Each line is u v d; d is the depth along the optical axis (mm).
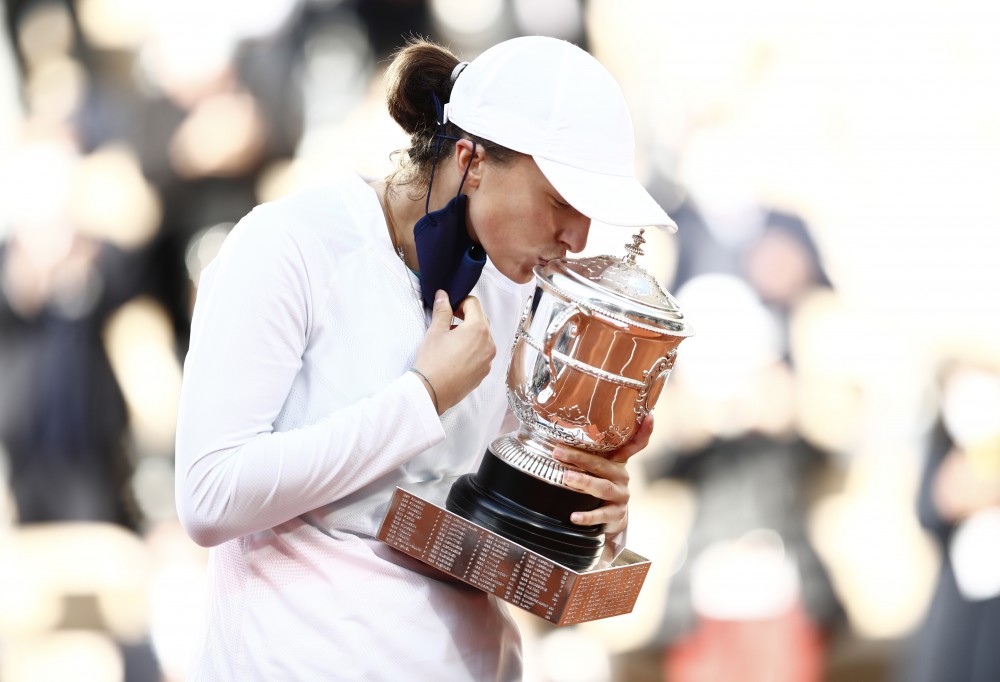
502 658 6668
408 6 15750
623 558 6527
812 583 13820
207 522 5859
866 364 15188
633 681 13688
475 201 6078
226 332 5863
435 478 6574
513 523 6184
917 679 12906
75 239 14781
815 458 14438
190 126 15172
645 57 16469
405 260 6344
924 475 13078
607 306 5953
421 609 6281
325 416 6141
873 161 16672
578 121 5910
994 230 16422
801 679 13641
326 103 15570
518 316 6785
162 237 15086
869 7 16828
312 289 6051
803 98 16328
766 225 14781
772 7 16688
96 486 14828
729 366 14055
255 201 15266
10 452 14680
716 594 13664
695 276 14523
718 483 14031
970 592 12562
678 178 15328
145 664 13578
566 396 6129
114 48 15695
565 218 6047
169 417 15141
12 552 14492
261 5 15430
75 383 14703
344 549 6227
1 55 15680
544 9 16438
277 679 6203
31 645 13453
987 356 13477
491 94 5969
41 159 15016
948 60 17094
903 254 16078
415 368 6090
